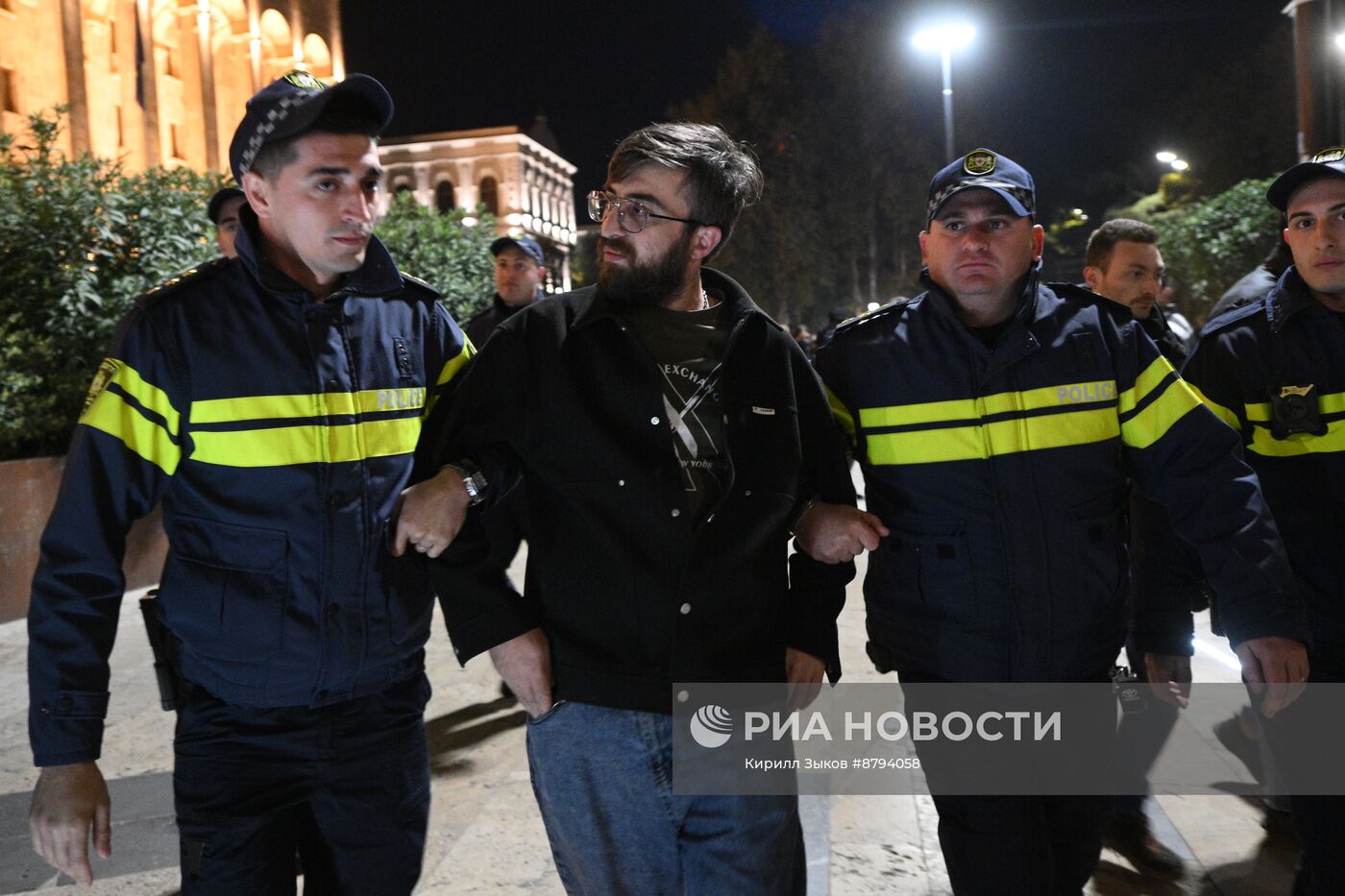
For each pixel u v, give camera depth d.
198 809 2.02
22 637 6.17
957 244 2.33
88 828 1.86
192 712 2.05
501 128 54.25
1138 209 29.69
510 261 5.70
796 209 41.28
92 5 24.80
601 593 1.97
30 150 8.02
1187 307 16.45
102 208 7.62
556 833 2.06
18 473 6.58
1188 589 2.64
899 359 2.39
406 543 2.01
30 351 7.08
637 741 1.97
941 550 2.35
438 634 6.00
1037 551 2.30
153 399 1.95
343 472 2.05
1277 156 26.14
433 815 3.69
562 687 2.00
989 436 2.32
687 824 2.06
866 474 2.47
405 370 2.19
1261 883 3.07
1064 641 2.32
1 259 7.30
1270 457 2.62
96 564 1.90
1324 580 2.53
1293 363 2.58
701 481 2.01
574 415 1.98
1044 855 2.36
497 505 2.18
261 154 2.00
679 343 2.08
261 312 2.03
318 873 2.20
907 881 3.11
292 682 2.01
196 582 2.00
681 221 2.01
